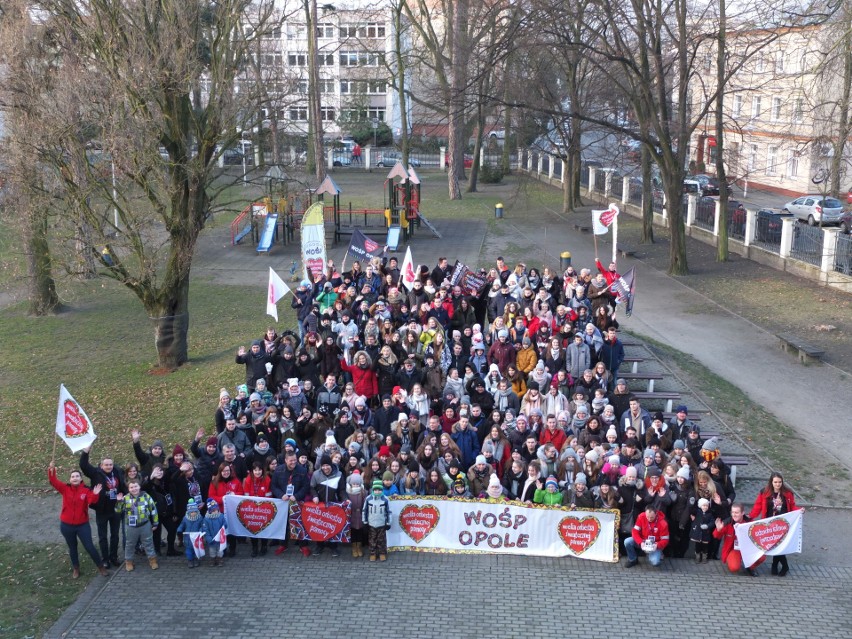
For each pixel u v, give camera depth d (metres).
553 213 47.66
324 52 65.25
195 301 29.94
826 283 30.00
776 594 12.16
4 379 21.98
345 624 11.34
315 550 13.48
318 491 13.31
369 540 13.22
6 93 19.94
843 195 47.84
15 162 19.98
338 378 17.16
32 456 17.19
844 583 12.50
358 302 19.17
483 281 21.03
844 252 29.47
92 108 19.83
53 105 19.59
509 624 11.34
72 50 20.38
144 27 20.02
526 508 13.26
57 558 13.38
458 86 40.47
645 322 26.45
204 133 21.70
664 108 31.91
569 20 32.81
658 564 12.98
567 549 13.25
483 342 17.61
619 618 11.50
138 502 12.62
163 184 20.81
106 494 12.73
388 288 20.58
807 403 19.80
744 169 39.19
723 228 34.12
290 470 13.36
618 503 13.12
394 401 15.35
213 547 12.98
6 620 11.56
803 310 27.08
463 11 44.50
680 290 30.34
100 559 12.74
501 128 69.31
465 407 14.64
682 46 31.08
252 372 17.12
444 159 69.50
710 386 20.28
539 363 16.33
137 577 12.67
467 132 65.75
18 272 28.58
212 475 13.57
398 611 11.66
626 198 47.97
